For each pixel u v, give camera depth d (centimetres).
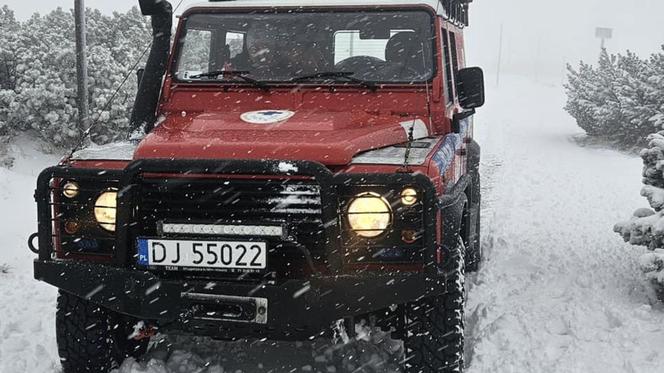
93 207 375
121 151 403
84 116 1250
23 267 699
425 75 449
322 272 352
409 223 350
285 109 446
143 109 463
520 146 1823
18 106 1292
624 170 1404
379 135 395
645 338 459
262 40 476
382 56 463
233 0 492
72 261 376
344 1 475
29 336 496
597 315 505
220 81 460
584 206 1019
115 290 363
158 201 362
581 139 1998
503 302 545
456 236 382
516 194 1134
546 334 477
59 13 1670
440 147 398
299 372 435
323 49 470
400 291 347
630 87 1788
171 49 477
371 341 474
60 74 1357
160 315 357
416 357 391
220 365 443
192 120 431
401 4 462
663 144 564
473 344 464
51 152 1310
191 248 353
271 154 356
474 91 473
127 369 425
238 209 354
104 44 1534
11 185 1083
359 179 342
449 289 382
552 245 755
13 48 1385
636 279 596
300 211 349
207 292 351
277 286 345
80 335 407
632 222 566
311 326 353
